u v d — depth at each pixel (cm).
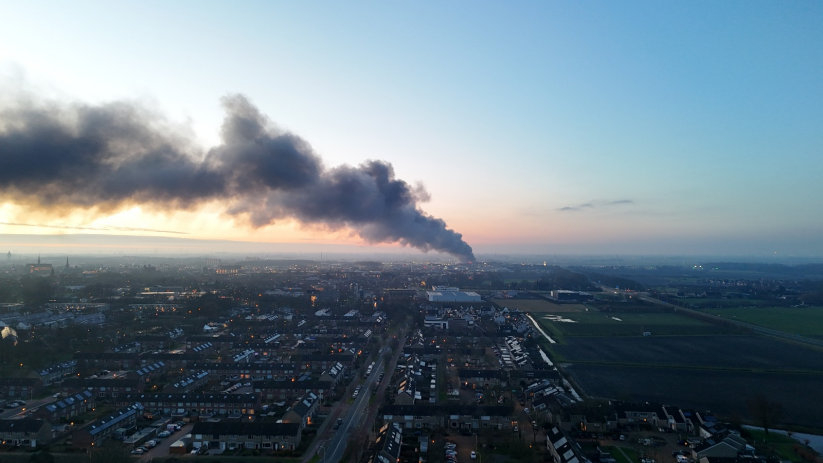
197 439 15975
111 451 14288
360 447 15500
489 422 17888
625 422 18275
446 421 17938
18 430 15600
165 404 19438
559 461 14525
